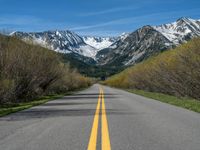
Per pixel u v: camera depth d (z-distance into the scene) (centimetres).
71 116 1590
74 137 968
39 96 4234
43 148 805
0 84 2889
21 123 1314
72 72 7950
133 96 4019
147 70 5375
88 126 1216
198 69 2992
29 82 3669
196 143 863
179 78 3425
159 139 926
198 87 3152
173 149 787
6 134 1029
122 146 824
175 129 1125
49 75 4622
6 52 3188
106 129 1127
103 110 1922
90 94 4847
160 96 3656
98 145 838
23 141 902
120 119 1439
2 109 2214
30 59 3675
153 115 1612
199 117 1507
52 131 1093
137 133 1039
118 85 10944
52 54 4638
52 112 1823
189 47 3108
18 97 3519
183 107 2145
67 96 4116
